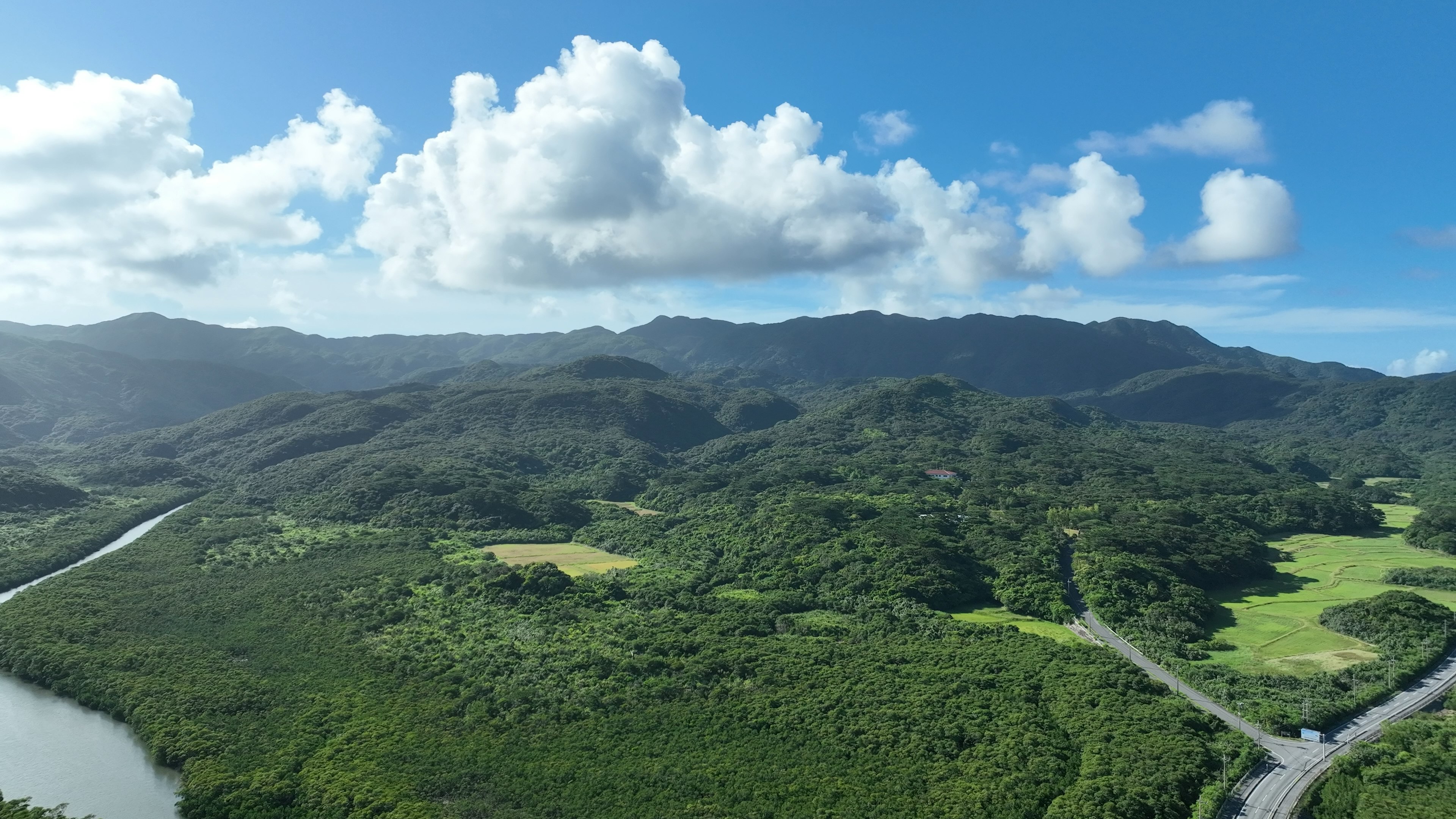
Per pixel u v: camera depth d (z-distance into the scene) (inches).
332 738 5969.5
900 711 6053.2
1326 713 5871.1
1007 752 5477.4
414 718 6181.1
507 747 5792.3
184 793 5428.2
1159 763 5162.4
